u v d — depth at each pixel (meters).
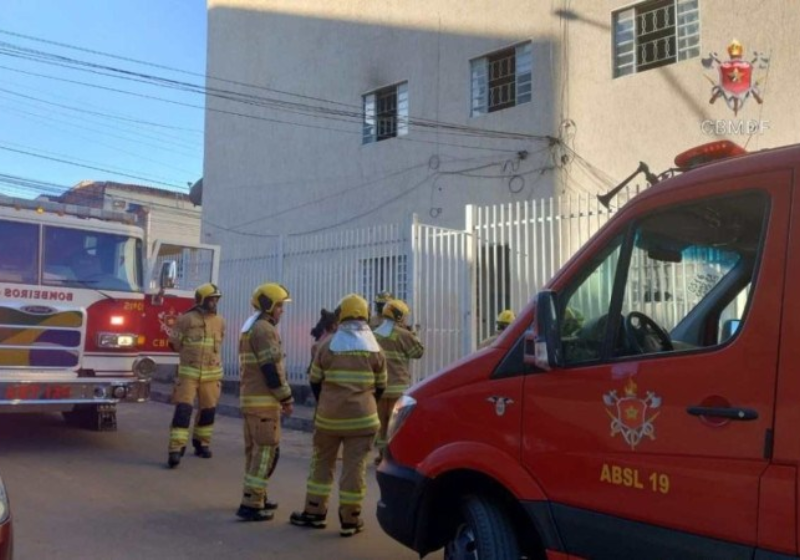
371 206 16.75
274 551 5.60
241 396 6.54
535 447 3.79
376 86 16.89
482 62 15.11
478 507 4.06
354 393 5.99
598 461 3.53
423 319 11.29
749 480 3.03
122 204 9.67
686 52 12.45
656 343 3.51
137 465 8.41
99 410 10.26
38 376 8.48
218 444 9.99
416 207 15.84
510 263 10.47
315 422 6.17
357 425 5.98
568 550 3.62
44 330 8.53
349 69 17.53
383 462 4.67
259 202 19.50
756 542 2.99
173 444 8.41
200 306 8.88
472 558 4.16
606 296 3.74
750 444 3.04
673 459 3.26
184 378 8.60
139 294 9.36
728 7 11.93
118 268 9.36
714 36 12.06
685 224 3.51
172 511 6.62
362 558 5.48
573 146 13.51
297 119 18.70
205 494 7.26
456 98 15.32
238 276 14.77
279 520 6.45
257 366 6.44
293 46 18.92
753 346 3.09
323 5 18.23
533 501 3.75
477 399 4.10
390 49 16.66
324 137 18.00
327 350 6.07
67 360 8.69
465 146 15.07
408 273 11.59
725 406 3.13
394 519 4.46
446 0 15.65
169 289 9.81
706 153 3.81
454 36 15.47
